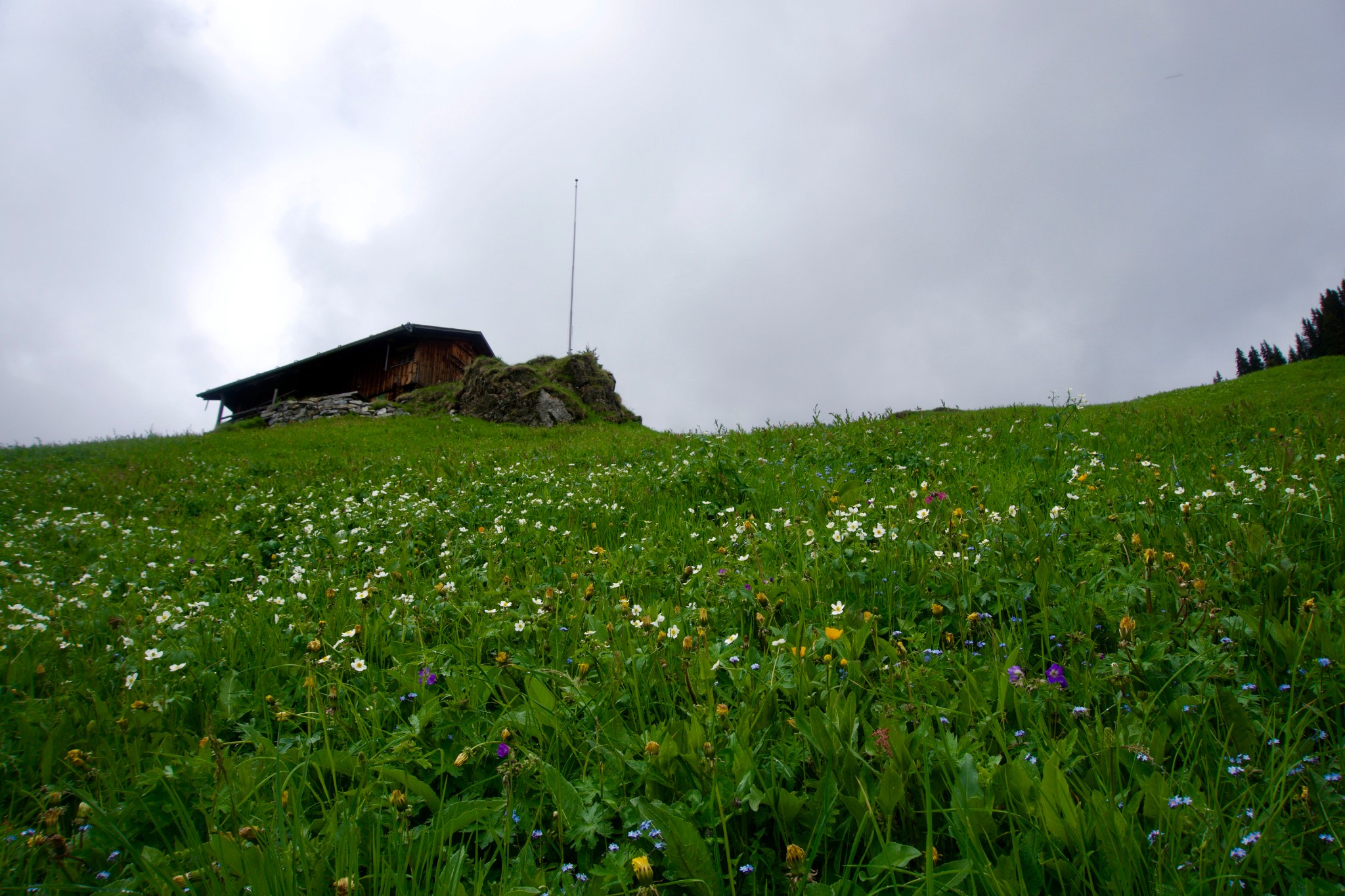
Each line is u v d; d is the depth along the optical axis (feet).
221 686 9.98
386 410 106.32
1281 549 9.83
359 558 18.48
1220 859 5.23
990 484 18.13
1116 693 7.62
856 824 6.20
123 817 7.07
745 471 23.04
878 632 9.70
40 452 60.23
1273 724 6.87
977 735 6.87
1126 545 11.28
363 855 6.46
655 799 6.46
